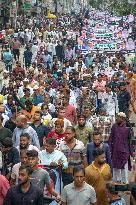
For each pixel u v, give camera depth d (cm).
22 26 7094
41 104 2069
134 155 1584
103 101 2475
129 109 2594
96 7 17188
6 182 1176
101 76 2662
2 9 7350
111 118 1978
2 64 4259
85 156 1461
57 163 1334
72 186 1166
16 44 4447
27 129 1541
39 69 3319
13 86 2525
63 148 1438
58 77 3080
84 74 3044
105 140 1759
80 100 2298
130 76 2698
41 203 1088
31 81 2652
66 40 5031
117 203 1155
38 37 5131
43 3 10650
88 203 1161
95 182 1286
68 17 10550
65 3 13625
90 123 1652
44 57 3897
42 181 1209
